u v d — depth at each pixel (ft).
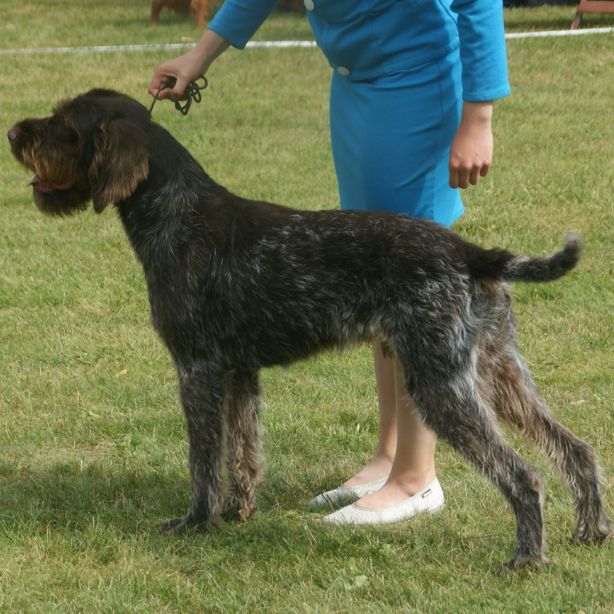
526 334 40.14
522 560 24.47
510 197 55.98
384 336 25.00
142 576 24.80
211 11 123.13
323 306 25.52
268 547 26.27
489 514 27.86
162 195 26.68
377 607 23.13
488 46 24.67
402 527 27.35
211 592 24.17
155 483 30.45
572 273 45.06
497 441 24.26
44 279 47.39
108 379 37.73
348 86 27.14
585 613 22.50
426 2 25.54
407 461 28.04
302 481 30.53
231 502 28.25
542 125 69.87
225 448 27.55
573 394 35.14
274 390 36.47
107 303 44.86
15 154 27.43
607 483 28.76
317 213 26.23
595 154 63.31
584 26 101.96
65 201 28.02
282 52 97.40
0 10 128.57
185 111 29.91
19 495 29.45
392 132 26.43
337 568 25.05
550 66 85.66
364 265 24.95
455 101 26.43
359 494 29.22
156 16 115.03
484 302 24.62
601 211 53.47
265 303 25.88
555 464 25.67
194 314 26.35
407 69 26.00
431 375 24.35
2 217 56.65
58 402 35.94
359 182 27.43
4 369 38.63
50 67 94.63
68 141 26.94
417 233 24.84
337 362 38.58
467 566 25.05
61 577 24.99
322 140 69.41
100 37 109.60
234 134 71.67
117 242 51.93
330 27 26.61
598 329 40.32
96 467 31.19
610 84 80.23
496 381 25.68
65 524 27.96
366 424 33.83
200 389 26.71
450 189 27.55
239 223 26.37
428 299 24.25
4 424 34.22
